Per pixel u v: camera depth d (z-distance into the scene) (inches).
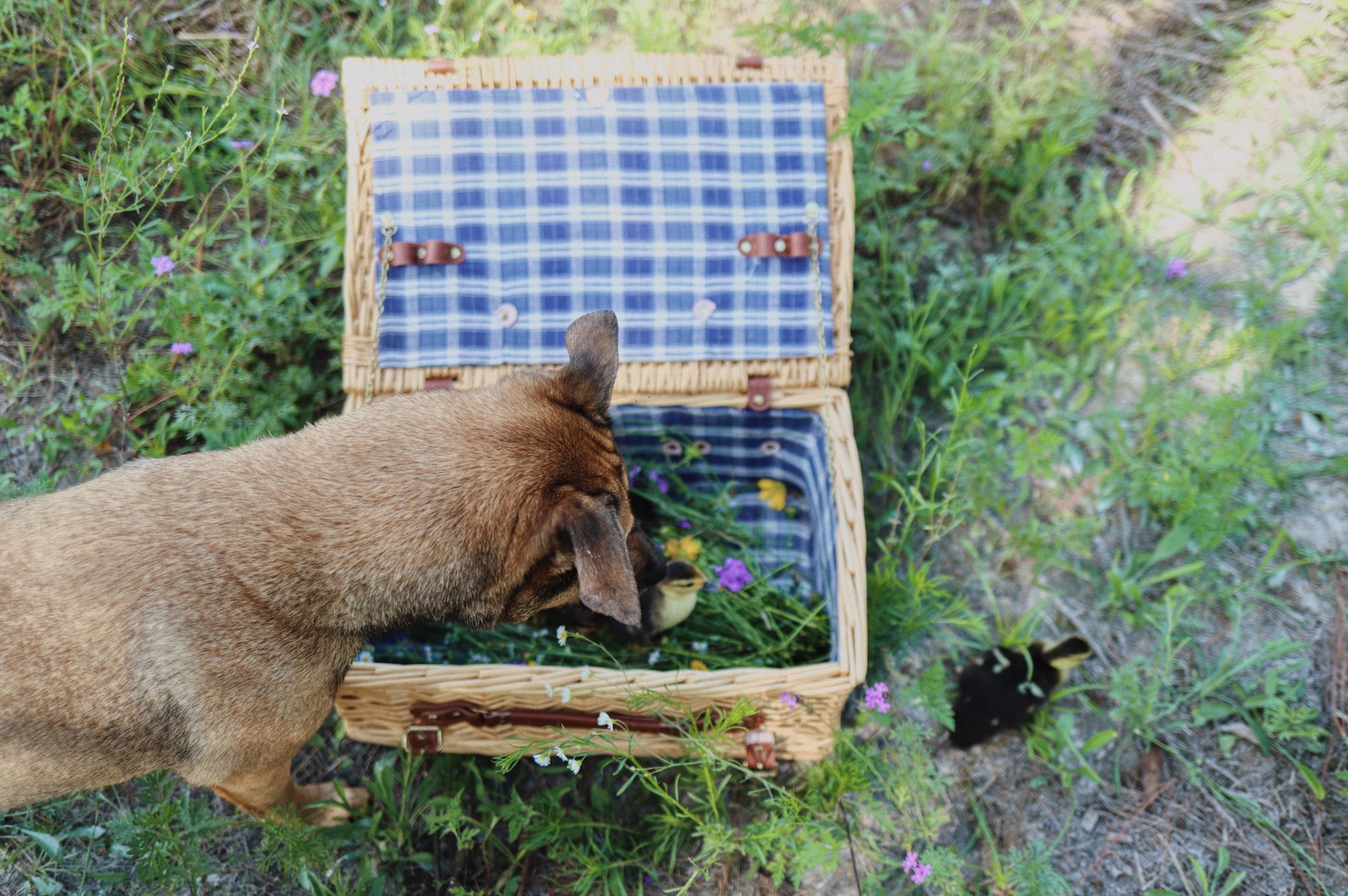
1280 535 45.2
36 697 31.4
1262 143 53.3
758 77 42.3
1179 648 43.8
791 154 41.8
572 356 34.7
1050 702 43.6
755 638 42.1
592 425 34.3
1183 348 49.2
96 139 48.3
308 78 50.1
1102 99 54.2
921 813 40.2
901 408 48.5
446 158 40.9
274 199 47.6
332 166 49.1
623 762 37.5
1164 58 55.0
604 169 41.3
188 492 32.6
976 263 51.3
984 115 53.2
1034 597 45.9
